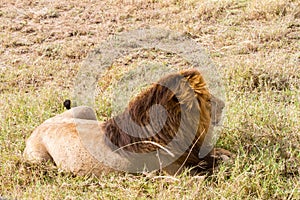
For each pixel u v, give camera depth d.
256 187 7.82
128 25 15.83
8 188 8.40
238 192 7.69
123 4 17.33
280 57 12.77
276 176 8.05
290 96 11.04
